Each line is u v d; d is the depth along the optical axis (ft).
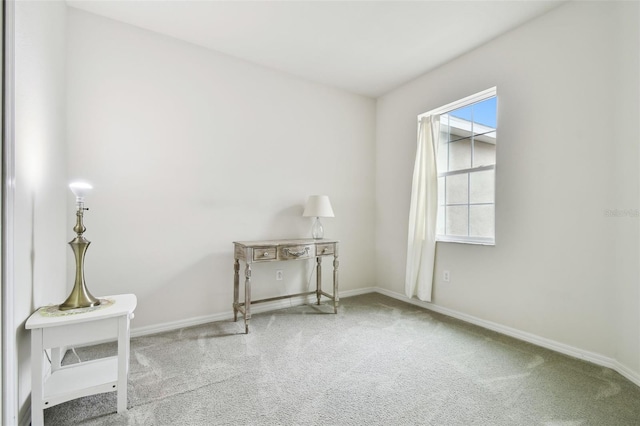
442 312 10.11
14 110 4.05
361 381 5.90
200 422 4.70
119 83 7.89
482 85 8.93
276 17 7.72
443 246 10.12
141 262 8.18
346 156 12.19
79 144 7.39
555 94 7.29
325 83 11.55
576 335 6.95
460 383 5.84
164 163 8.49
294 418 4.81
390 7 7.32
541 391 5.57
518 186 8.05
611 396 5.41
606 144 6.42
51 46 5.99
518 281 8.05
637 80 5.84
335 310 10.12
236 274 9.30
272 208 10.38
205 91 9.12
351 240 12.38
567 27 7.07
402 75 10.91
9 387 3.98
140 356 6.88
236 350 7.24
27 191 4.65
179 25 8.07
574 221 6.97
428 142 10.43
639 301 5.82
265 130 10.23
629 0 5.99
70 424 4.66
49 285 5.82
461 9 7.38
